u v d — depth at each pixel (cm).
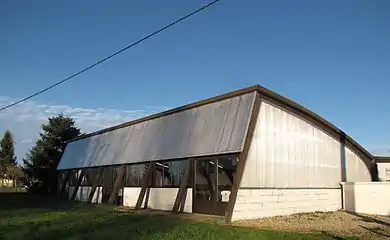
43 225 1444
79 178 3362
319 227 1523
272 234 1232
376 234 1377
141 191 2286
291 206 1973
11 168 6794
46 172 4444
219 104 2012
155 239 1133
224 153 1797
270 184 1861
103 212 2017
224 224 1524
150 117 2567
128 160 2570
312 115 2172
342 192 2356
